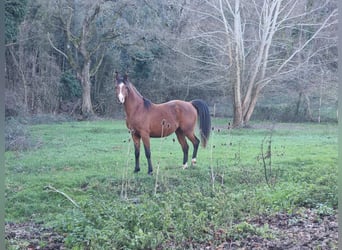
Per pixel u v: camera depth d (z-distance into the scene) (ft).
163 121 32.71
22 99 79.30
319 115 76.02
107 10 87.86
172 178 31.19
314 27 80.64
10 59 80.59
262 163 35.06
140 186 29.22
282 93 82.43
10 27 62.90
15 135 47.19
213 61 83.30
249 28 83.61
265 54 74.95
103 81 95.81
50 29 87.04
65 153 41.52
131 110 33.12
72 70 90.58
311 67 76.69
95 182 30.09
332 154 40.83
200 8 78.07
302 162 36.83
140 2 89.61
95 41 91.71
